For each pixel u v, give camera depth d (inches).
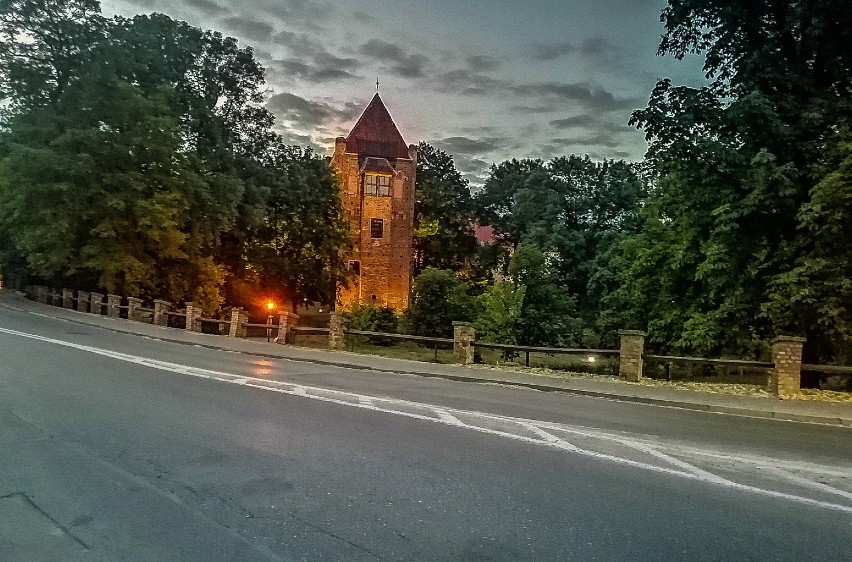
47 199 1234.6
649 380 679.7
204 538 208.7
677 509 253.8
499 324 1222.9
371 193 2361.0
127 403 413.4
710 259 831.1
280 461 296.8
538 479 285.6
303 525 222.7
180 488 255.8
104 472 271.4
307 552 201.2
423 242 2839.6
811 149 748.0
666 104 828.0
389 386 563.5
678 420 463.8
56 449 302.2
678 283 1013.8
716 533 230.2
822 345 777.6
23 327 890.7
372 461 302.7
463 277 2746.1
